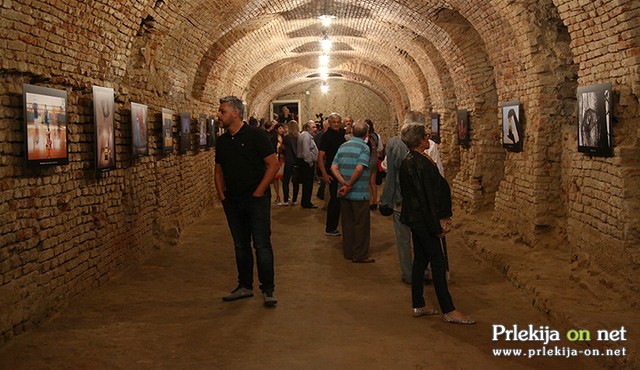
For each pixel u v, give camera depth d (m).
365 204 7.70
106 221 6.66
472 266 7.46
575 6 6.01
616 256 5.65
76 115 5.91
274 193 16.67
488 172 10.77
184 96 10.86
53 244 5.38
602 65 6.02
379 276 7.03
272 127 14.74
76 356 4.45
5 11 4.50
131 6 6.77
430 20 11.31
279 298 6.07
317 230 10.21
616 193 5.67
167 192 9.34
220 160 5.89
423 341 4.78
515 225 8.45
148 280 6.80
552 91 7.68
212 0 9.86
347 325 5.19
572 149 7.11
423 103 17.20
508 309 5.67
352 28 15.97
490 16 8.59
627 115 5.71
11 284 4.69
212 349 4.61
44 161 5.05
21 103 4.82
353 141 7.73
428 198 5.07
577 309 5.10
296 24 15.03
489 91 10.83
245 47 14.92
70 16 5.52
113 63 6.81
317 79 29.53
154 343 4.73
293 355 4.48
